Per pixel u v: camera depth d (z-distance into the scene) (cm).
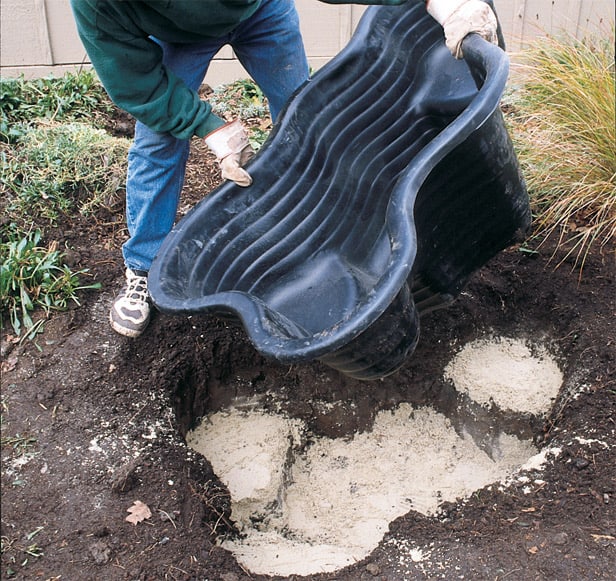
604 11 511
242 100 474
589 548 247
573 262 360
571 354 329
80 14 230
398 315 236
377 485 323
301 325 267
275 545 289
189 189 398
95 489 271
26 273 337
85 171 388
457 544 257
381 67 293
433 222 260
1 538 256
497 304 356
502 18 512
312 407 339
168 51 272
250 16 275
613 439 281
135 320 321
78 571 248
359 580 249
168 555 253
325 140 285
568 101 400
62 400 302
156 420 300
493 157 248
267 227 274
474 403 337
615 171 373
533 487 272
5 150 401
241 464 318
